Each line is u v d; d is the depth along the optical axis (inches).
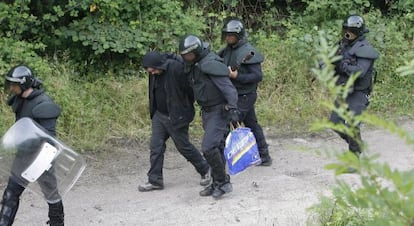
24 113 491.5
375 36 1030.4
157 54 608.7
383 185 195.5
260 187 645.9
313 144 816.3
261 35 1055.6
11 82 485.7
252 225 547.8
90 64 954.7
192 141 825.5
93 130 823.1
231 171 614.5
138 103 887.1
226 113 590.2
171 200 619.8
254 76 649.6
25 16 892.6
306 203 595.8
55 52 943.7
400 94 983.6
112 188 660.7
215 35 1024.2
